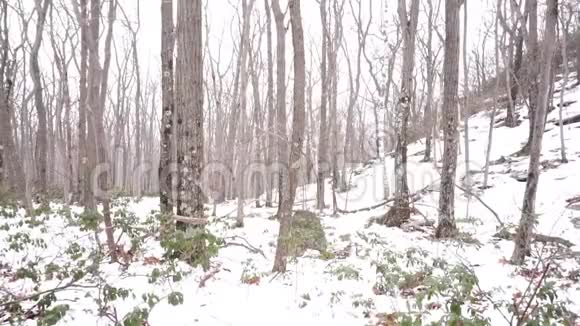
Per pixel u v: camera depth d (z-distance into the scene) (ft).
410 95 35.42
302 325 13.65
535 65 43.98
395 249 23.36
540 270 19.90
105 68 36.22
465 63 38.68
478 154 51.88
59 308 10.71
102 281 12.97
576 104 54.60
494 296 16.35
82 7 28.71
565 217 29.37
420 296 10.73
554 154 43.34
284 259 19.69
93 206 26.30
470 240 25.94
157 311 14.34
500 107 68.74
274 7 38.81
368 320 14.11
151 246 22.80
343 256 23.59
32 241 21.44
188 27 21.03
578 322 13.37
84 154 46.21
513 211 33.09
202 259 15.60
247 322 13.75
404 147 34.94
